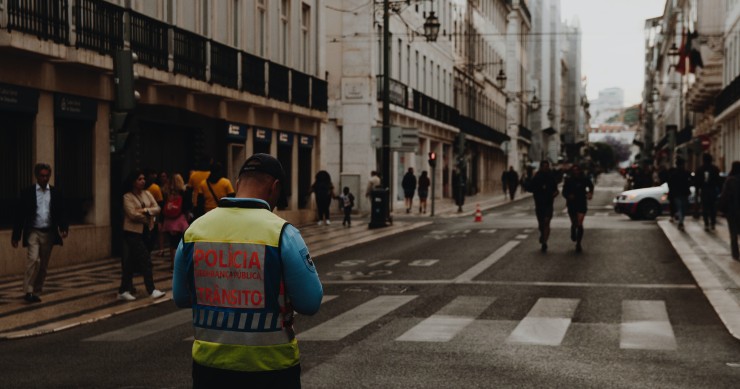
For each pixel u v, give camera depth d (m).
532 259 18.38
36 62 16.97
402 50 45.94
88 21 18.19
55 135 18.05
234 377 3.77
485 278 15.27
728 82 47.03
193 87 22.66
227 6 26.48
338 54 40.25
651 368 8.17
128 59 13.57
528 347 9.18
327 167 40.38
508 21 94.31
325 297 13.15
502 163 89.81
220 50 24.69
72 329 10.77
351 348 9.10
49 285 14.70
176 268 3.93
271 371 3.78
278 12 30.81
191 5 24.16
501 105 89.44
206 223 3.88
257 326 3.77
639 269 16.50
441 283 14.65
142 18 20.45
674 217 29.38
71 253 17.98
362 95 39.94
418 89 50.16
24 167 16.88
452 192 56.00
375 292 13.65
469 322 10.78
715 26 49.78
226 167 26.09
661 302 12.48
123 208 13.09
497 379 7.67
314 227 30.22
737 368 8.19
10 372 8.13
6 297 13.23
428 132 51.69
